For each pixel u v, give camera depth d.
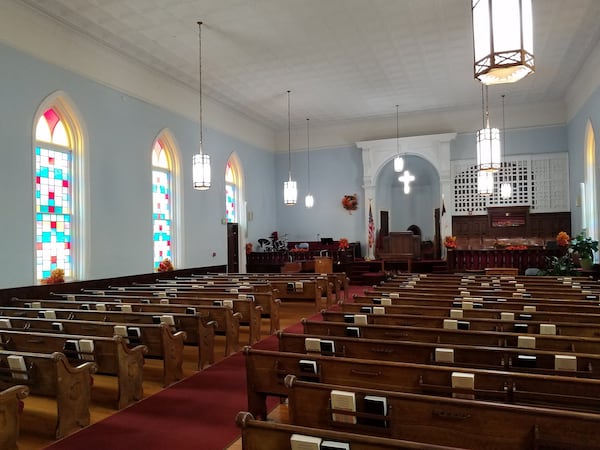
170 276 12.61
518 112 16.30
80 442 3.88
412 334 4.67
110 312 6.27
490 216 16.41
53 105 9.62
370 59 11.95
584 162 13.26
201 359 5.90
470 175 16.78
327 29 10.17
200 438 3.92
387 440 2.12
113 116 10.91
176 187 13.23
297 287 9.64
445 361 3.86
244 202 16.81
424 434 2.67
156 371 5.90
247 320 7.15
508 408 2.47
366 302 7.16
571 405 2.89
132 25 9.79
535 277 10.77
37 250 9.15
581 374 3.52
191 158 13.88
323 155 18.81
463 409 2.58
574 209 15.02
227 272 15.58
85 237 9.98
